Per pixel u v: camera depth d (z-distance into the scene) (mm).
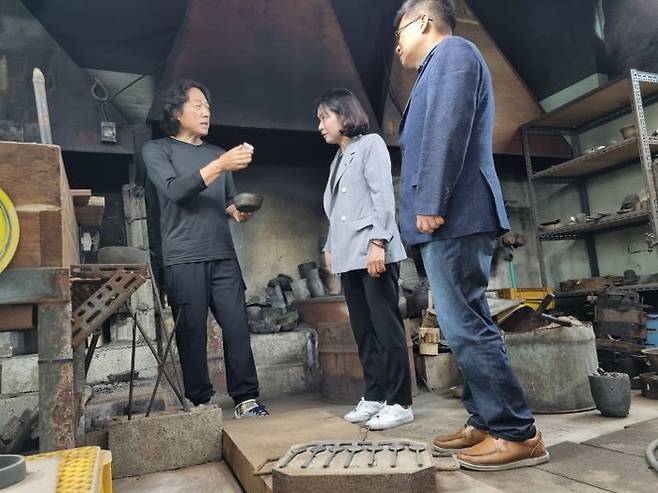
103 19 3791
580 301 4207
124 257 1725
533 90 5020
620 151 3889
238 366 2209
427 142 1365
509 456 1385
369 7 4641
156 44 3893
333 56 3725
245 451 1425
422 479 993
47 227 1245
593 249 4543
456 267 1402
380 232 1992
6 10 2969
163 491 1417
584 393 2223
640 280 3801
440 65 1388
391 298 2090
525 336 2277
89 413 2059
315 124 3502
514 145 4430
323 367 2879
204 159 2334
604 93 3898
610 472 1352
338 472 988
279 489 1021
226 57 3420
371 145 2133
